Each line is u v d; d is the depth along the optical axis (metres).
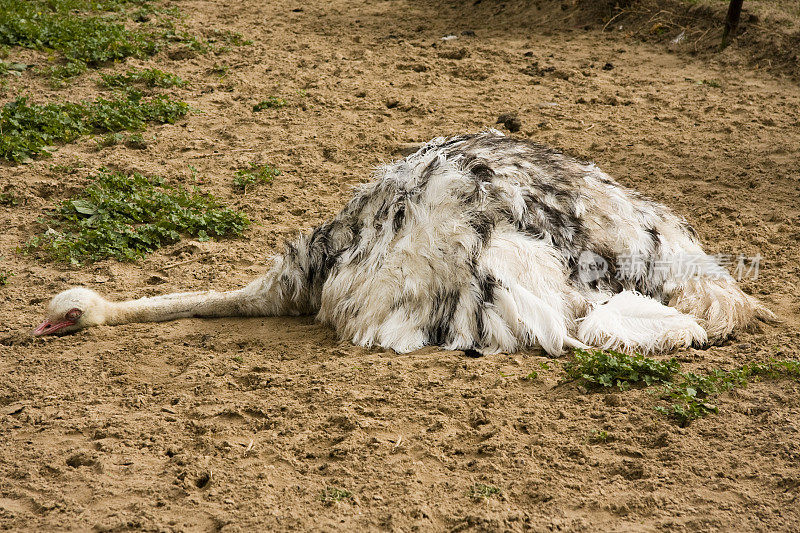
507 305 15.34
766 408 13.27
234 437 13.41
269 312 18.03
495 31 40.88
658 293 16.58
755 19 36.09
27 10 39.34
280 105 31.06
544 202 16.20
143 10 43.22
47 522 11.52
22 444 13.38
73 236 21.45
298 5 47.44
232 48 38.59
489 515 11.25
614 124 28.59
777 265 18.91
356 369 15.12
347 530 11.18
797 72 32.50
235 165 26.00
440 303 15.77
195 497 11.95
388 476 12.27
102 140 27.48
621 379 14.41
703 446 12.50
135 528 11.32
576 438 12.91
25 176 24.69
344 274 16.62
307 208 23.05
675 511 11.23
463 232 15.72
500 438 12.98
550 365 15.08
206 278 19.64
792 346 15.20
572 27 40.62
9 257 20.59
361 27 42.66
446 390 14.35
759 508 11.16
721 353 15.28
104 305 17.58
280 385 14.86
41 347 16.70
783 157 25.19
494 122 28.92
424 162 16.91
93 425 13.83
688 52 36.19
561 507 11.44
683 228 17.55
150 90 32.41
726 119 28.66
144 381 15.31
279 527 11.26
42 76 33.16
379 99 31.59
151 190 23.52
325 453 12.91
